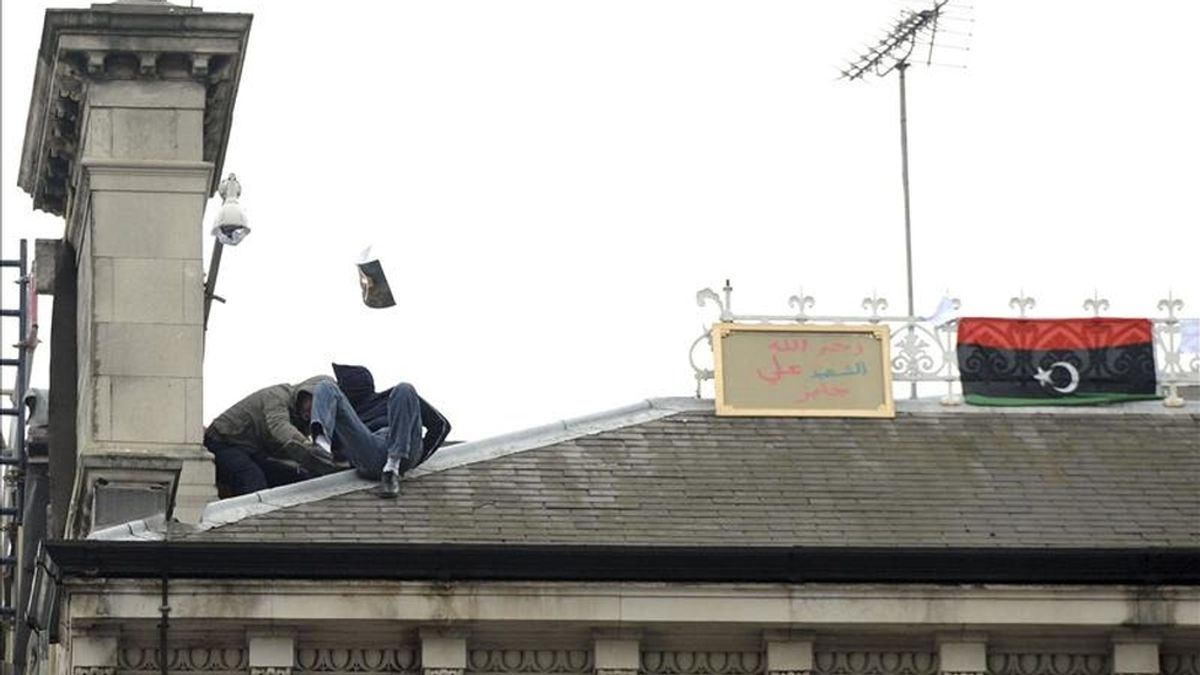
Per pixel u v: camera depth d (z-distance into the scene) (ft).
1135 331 121.08
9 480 137.90
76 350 125.49
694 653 108.37
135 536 110.52
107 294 116.78
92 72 118.73
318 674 107.45
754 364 119.14
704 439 117.08
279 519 111.86
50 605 114.32
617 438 116.78
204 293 119.75
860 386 119.24
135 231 117.70
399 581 107.14
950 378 120.06
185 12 119.14
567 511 112.68
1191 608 108.78
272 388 118.52
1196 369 120.78
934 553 108.17
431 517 112.06
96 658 106.42
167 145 118.73
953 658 108.47
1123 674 108.78
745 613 107.76
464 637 107.34
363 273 121.49
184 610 106.42
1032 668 109.09
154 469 114.01
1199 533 112.88
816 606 107.96
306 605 106.83
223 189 119.03
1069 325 120.78
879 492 114.73
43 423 132.16
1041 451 117.91
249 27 119.75
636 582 107.65
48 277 126.31
